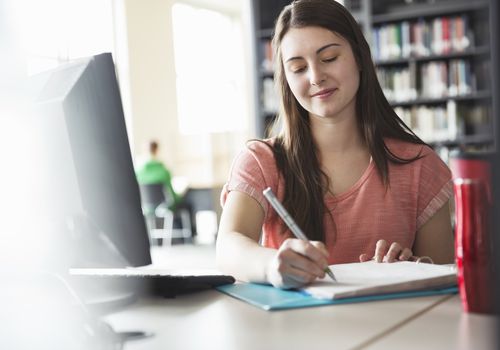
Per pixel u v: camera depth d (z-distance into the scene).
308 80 1.37
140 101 8.28
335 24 1.37
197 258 5.83
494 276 0.71
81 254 1.00
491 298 0.79
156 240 7.13
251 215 1.41
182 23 9.10
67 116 0.93
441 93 4.47
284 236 1.44
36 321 0.83
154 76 8.51
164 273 1.14
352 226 1.45
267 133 1.66
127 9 8.11
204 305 0.96
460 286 0.83
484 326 0.75
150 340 0.76
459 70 4.44
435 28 4.47
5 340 0.76
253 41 4.78
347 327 0.77
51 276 0.97
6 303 0.91
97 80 0.94
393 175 1.47
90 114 0.94
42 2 6.75
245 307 0.93
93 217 0.95
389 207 1.45
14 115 0.93
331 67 1.37
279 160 1.47
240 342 0.73
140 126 8.27
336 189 1.47
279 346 0.71
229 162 8.43
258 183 1.44
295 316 0.85
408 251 1.22
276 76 1.50
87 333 0.74
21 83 0.95
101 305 0.95
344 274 1.06
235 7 9.62
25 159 0.94
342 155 1.48
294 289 1.01
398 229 1.45
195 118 9.27
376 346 0.69
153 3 8.51
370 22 4.57
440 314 0.83
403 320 0.80
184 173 8.47
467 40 4.39
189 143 8.47
